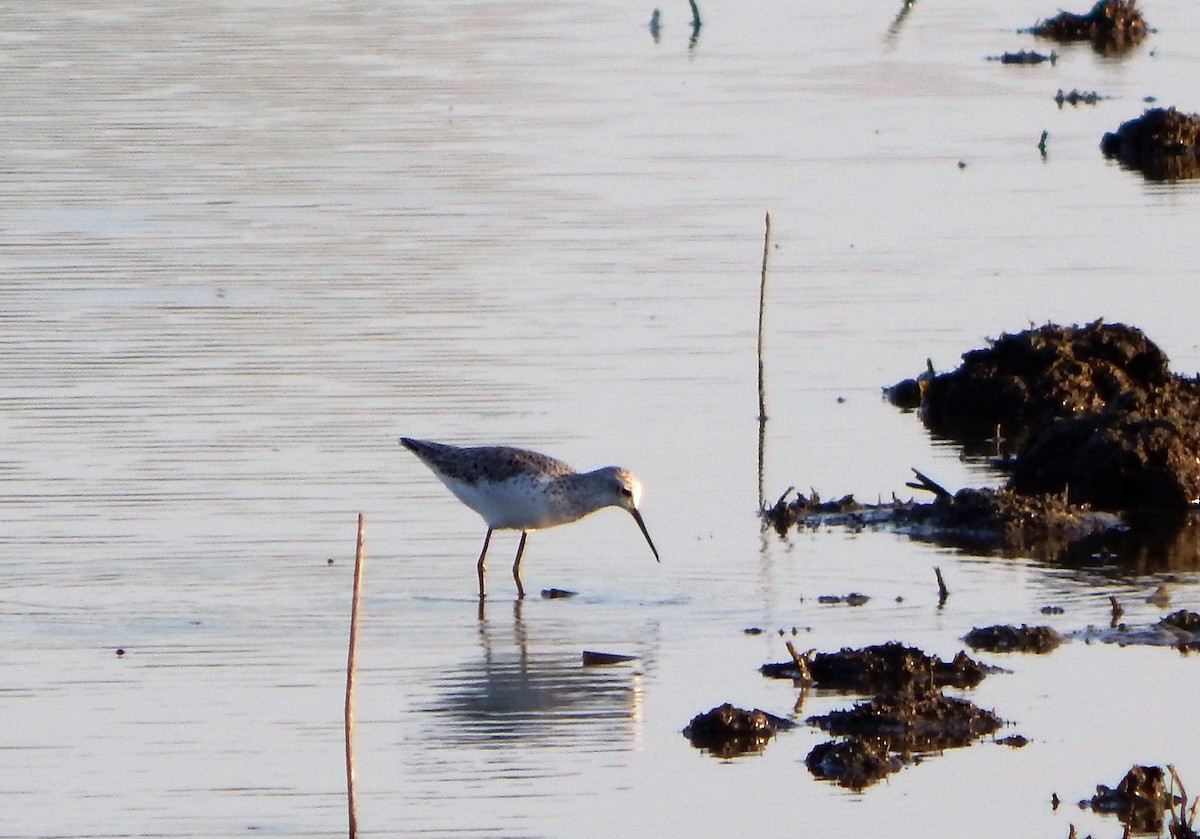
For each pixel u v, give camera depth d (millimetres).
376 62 37562
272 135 31453
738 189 28484
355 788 11445
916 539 16391
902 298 23203
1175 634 14008
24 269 24062
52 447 18047
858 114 34062
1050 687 13109
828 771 11852
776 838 10977
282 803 11391
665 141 31578
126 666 13430
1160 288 23406
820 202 27797
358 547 10523
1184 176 29578
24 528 16062
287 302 22844
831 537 16391
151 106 33375
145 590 14844
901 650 13398
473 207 27266
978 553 16047
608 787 11617
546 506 14992
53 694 12938
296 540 15953
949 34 42500
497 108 33812
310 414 19047
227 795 11477
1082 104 35312
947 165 30266
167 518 16375
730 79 37094
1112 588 15156
